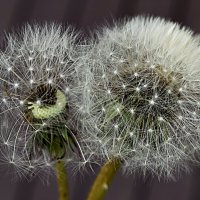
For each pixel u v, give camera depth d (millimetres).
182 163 310
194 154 311
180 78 313
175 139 308
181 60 315
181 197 470
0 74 307
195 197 469
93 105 304
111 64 312
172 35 319
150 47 316
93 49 310
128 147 303
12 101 304
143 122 306
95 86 308
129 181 476
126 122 305
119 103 307
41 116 300
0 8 536
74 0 539
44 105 301
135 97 309
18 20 528
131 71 313
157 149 305
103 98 307
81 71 305
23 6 538
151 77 312
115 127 303
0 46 311
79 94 302
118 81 311
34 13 534
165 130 308
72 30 315
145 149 304
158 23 324
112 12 530
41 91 304
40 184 485
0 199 482
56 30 315
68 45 310
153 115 308
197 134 310
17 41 312
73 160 300
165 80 313
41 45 311
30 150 302
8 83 306
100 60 310
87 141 300
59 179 299
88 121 301
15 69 308
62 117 300
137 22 323
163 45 317
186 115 310
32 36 313
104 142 300
